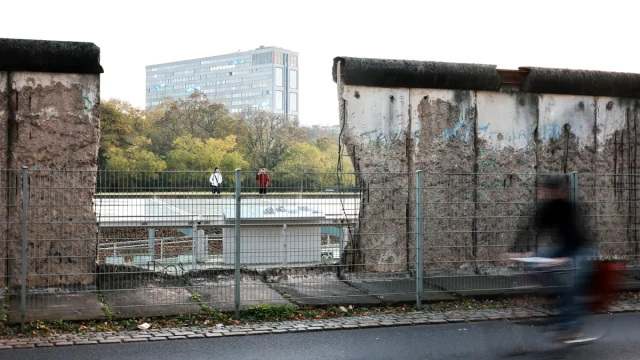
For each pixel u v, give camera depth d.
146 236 12.48
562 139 13.52
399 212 12.54
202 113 67.00
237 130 67.19
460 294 11.28
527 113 13.34
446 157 12.91
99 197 10.21
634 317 10.11
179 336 8.83
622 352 7.93
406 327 9.53
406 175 12.65
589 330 8.61
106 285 10.86
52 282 10.78
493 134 13.15
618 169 13.81
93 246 11.02
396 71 12.48
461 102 12.98
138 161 56.62
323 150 68.69
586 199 13.50
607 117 13.77
